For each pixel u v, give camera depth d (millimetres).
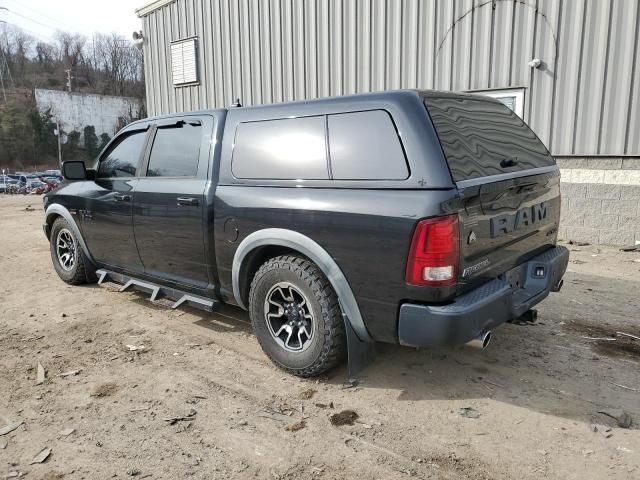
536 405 3123
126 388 3393
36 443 2807
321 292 3217
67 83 79688
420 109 2879
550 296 5141
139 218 4457
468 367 3629
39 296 5410
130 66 96062
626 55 7074
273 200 3393
